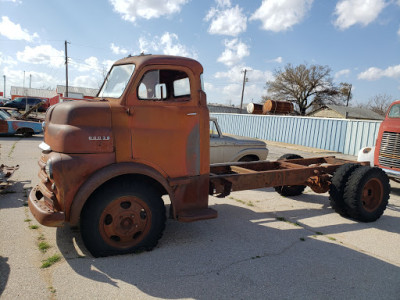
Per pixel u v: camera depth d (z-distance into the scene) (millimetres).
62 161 3164
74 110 3275
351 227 5035
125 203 3494
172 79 3893
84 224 3324
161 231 3709
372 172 5215
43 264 3227
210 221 4922
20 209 4855
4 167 6523
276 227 4812
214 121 7191
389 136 7008
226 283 3098
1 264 3197
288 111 27172
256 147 7586
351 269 3547
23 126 15164
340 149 17109
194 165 3945
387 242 4477
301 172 5355
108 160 3373
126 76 3717
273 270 3412
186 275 3203
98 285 2932
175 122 3766
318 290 3072
